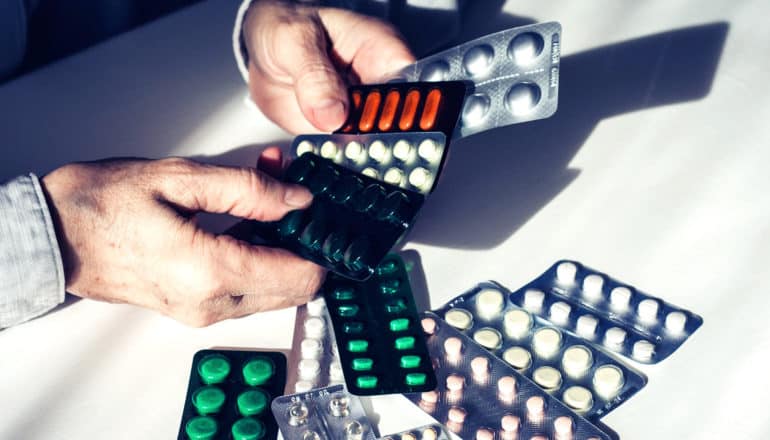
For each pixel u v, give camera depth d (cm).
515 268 72
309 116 75
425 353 65
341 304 68
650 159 80
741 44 92
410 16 92
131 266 66
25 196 64
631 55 92
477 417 61
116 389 64
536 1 101
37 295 65
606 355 65
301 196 69
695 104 85
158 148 84
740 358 63
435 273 72
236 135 86
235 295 67
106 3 126
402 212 67
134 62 95
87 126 87
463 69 72
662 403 61
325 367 65
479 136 85
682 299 68
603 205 77
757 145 80
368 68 84
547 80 69
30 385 65
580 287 70
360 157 71
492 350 66
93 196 66
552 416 61
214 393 62
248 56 87
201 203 68
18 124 87
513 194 79
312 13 83
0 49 95
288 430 60
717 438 58
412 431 60
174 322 69
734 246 71
